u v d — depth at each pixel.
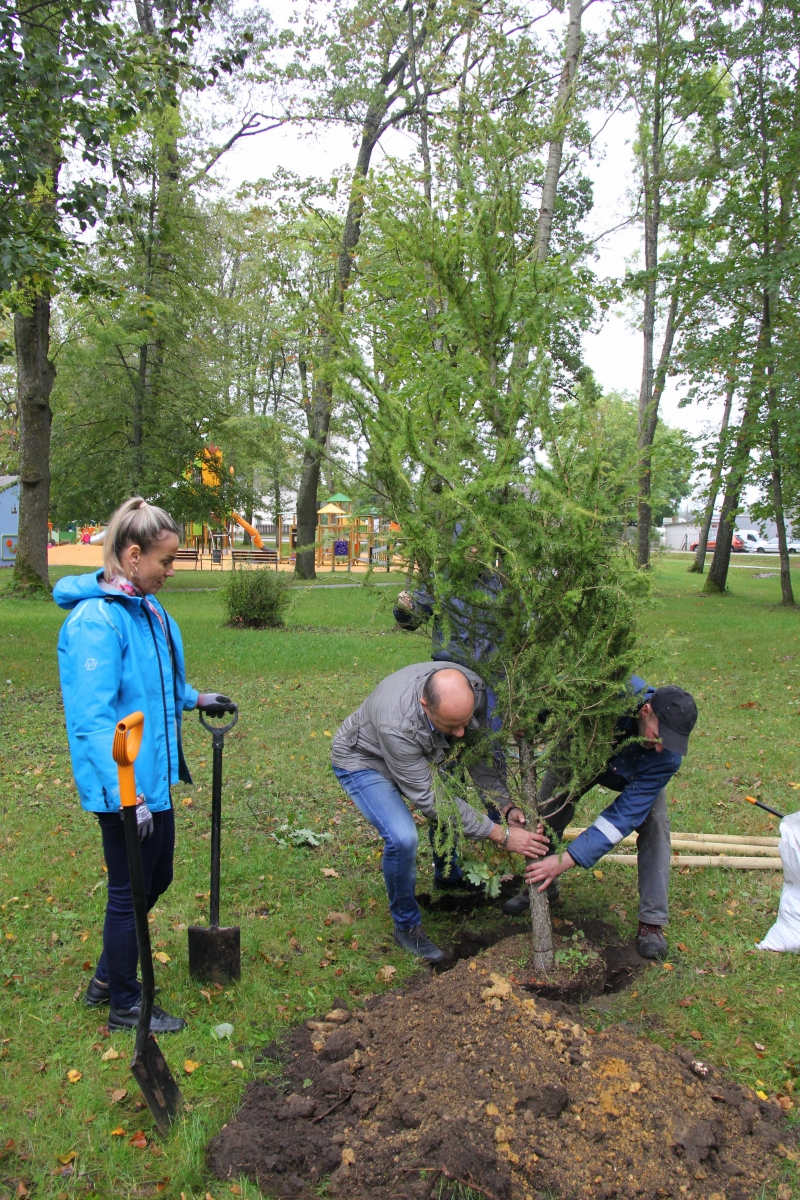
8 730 7.47
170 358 24.55
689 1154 2.44
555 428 3.20
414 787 3.42
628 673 3.16
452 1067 2.69
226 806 5.62
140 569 2.99
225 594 15.36
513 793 3.46
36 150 9.29
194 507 25.11
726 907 4.20
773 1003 3.36
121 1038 3.08
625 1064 2.74
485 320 3.43
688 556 47.09
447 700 3.17
